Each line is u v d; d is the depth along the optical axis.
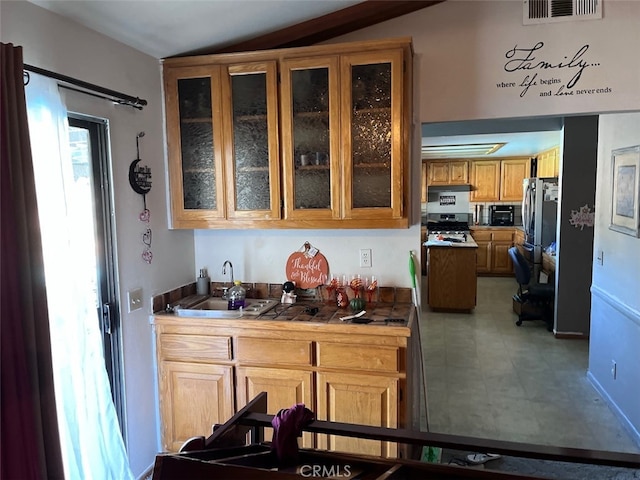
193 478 1.00
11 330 1.54
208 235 3.02
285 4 2.29
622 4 2.42
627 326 3.04
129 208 2.41
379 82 2.38
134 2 1.95
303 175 2.51
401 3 2.51
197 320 2.49
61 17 1.95
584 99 2.49
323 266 2.87
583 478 2.49
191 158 2.66
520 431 3.01
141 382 2.51
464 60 2.59
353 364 2.33
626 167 3.04
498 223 8.62
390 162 2.40
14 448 1.54
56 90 1.82
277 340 2.41
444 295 5.99
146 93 2.52
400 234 2.76
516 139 5.54
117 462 2.12
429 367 4.12
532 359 4.29
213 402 2.54
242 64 2.49
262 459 1.15
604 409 3.30
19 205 1.56
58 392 1.83
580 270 4.76
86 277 2.06
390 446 2.33
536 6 2.50
